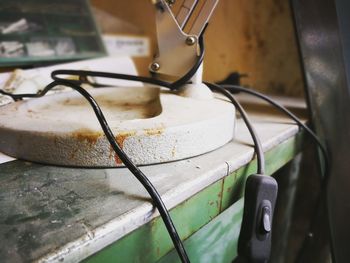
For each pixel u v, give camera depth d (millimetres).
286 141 570
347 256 648
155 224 311
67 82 441
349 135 582
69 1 933
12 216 283
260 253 350
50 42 846
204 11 489
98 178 362
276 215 871
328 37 583
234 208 595
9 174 371
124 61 879
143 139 378
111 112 515
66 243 242
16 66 760
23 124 412
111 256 272
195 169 379
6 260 224
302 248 809
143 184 315
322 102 649
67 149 381
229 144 474
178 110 454
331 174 669
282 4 890
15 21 793
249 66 1001
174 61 519
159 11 502
